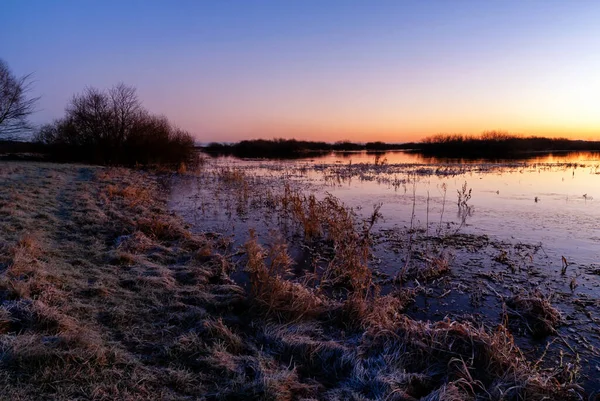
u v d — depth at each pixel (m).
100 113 29.88
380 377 3.79
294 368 3.95
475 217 11.55
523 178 21.91
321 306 5.45
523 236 9.45
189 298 5.59
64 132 30.80
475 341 4.31
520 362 4.18
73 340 3.94
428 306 5.88
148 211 11.58
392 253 8.24
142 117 31.30
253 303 5.31
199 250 7.71
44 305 4.61
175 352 4.14
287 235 9.70
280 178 22.70
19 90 28.89
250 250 5.90
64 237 8.23
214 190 17.27
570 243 8.86
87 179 18.52
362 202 14.23
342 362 4.15
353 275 5.98
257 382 3.64
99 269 6.44
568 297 6.08
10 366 3.53
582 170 26.88
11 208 9.92
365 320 4.97
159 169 26.69
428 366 4.16
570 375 4.11
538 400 3.70
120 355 3.92
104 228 9.19
